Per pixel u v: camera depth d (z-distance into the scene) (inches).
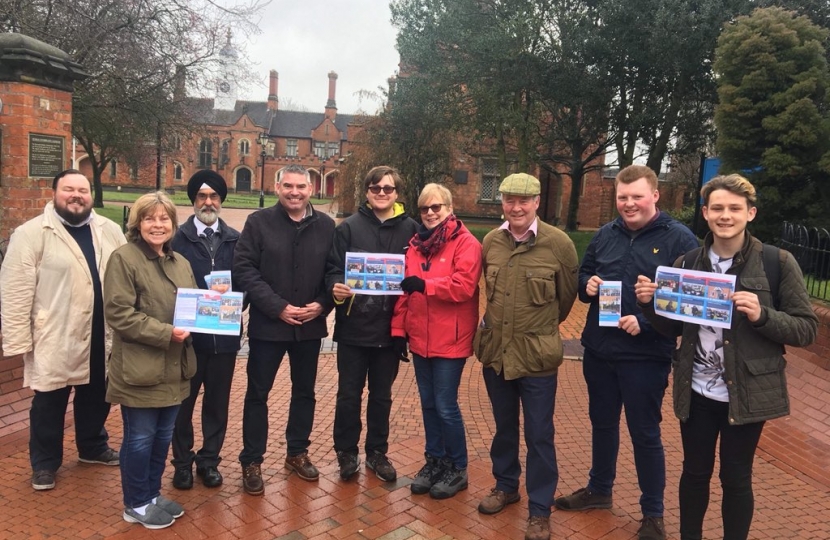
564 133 595.8
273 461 165.2
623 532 133.3
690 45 469.1
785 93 397.7
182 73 494.9
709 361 112.1
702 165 489.4
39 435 144.8
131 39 448.8
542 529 128.3
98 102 487.2
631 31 497.4
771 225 414.9
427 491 148.6
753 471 167.6
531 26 501.7
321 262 148.1
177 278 130.2
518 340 132.0
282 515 135.7
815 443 187.3
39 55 254.4
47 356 141.6
